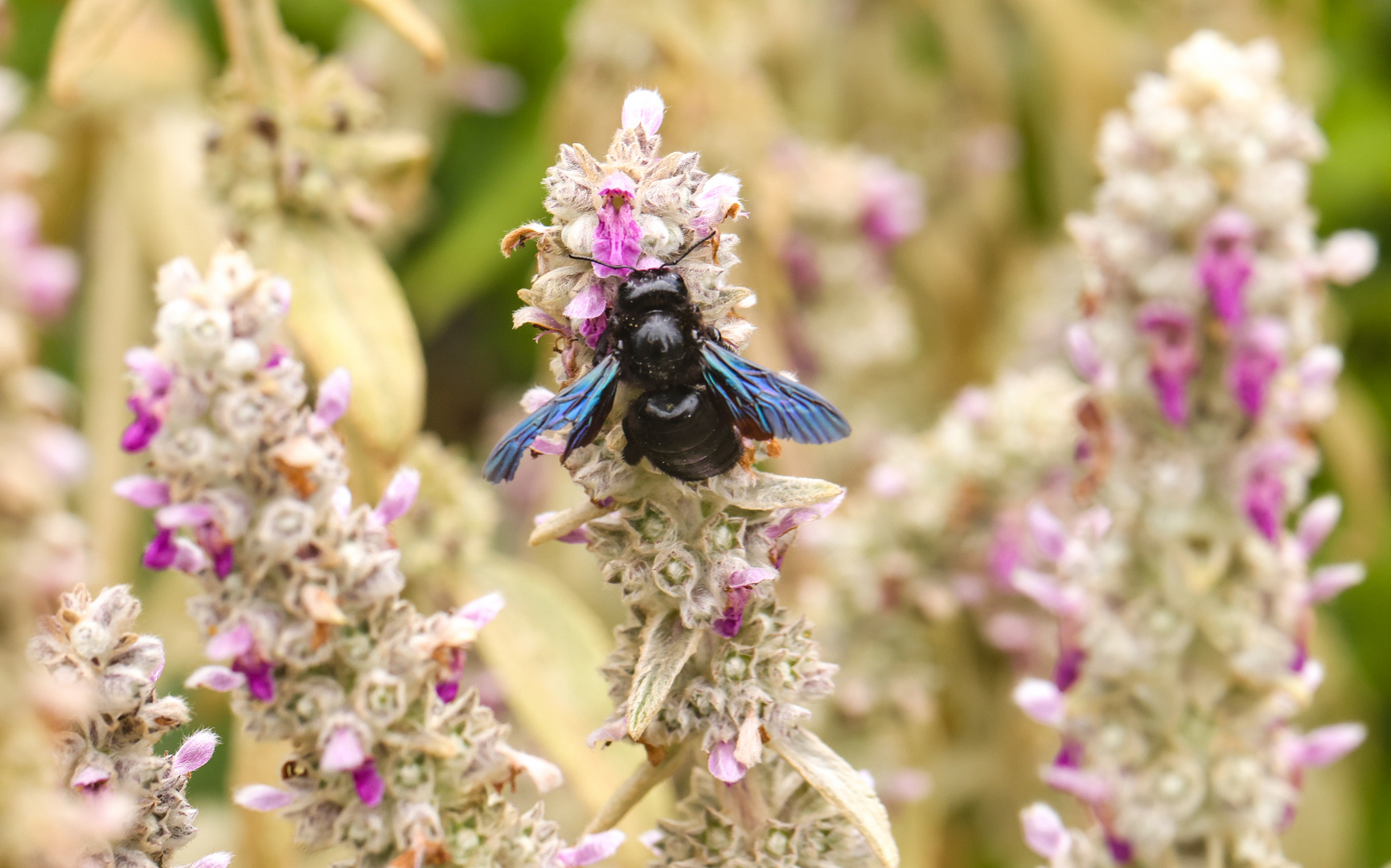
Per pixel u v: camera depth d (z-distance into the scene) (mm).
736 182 470
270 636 461
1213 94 514
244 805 471
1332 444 764
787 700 473
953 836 616
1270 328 509
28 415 435
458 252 913
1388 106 1008
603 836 475
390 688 465
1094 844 516
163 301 460
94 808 453
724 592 469
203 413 459
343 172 530
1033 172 951
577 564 661
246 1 530
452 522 550
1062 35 859
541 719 541
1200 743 514
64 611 458
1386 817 804
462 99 891
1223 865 515
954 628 604
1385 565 863
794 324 713
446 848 469
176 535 463
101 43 524
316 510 463
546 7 970
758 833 477
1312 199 969
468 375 955
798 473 658
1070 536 547
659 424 468
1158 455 514
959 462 594
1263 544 516
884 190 724
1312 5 899
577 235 465
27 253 438
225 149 529
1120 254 513
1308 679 517
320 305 523
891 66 890
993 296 889
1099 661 514
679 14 654
